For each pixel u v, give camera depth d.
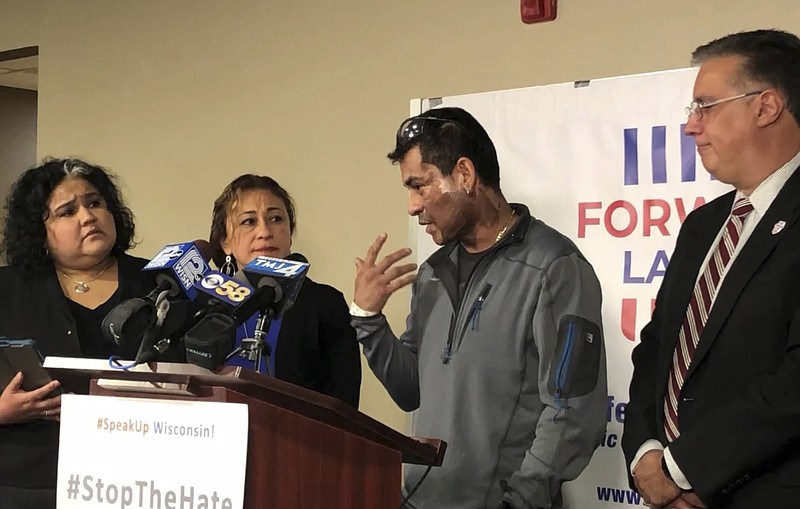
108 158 3.76
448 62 2.92
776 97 1.68
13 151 4.90
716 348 1.65
